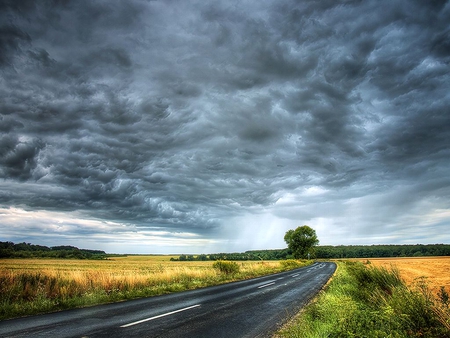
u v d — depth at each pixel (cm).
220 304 1123
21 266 6062
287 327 764
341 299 795
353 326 589
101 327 705
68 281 1296
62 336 617
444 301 646
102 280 1404
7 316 842
